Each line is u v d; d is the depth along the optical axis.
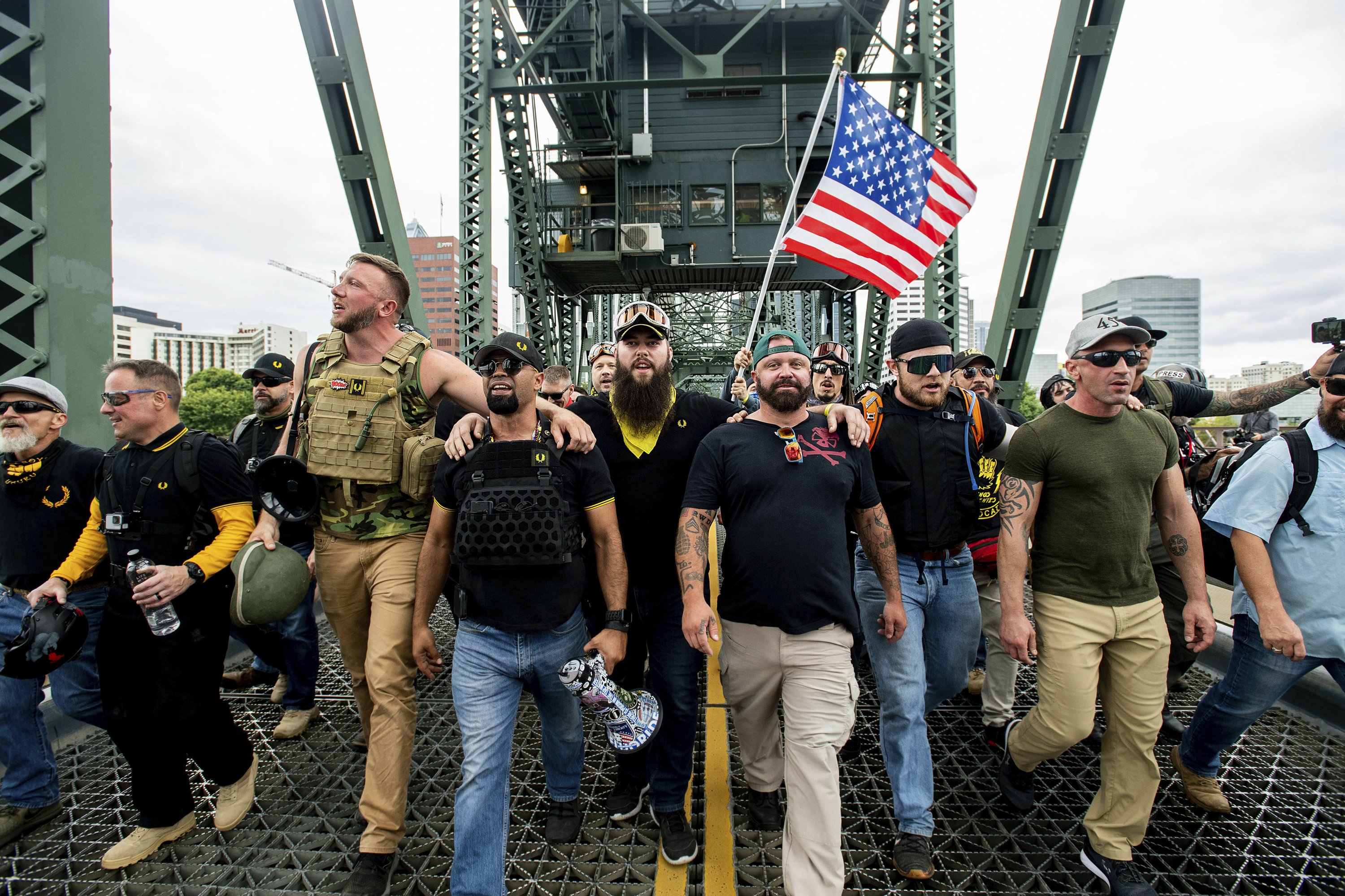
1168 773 3.01
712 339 27.22
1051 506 2.45
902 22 7.96
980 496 3.21
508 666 2.20
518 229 10.12
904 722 2.47
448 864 2.39
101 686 2.41
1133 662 2.32
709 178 12.27
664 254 12.09
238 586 2.31
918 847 2.34
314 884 2.31
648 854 2.48
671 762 2.46
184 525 2.43
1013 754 2.67
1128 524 2.34
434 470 2.46
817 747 2.12
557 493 2.17
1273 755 3.16
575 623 2.32
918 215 4.32
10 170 2.91
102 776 2.98
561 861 2.45
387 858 2.25
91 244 3.09
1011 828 2.63
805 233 4.11
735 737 3.38
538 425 2.27
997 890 2.30
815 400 3.97
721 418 2.80
